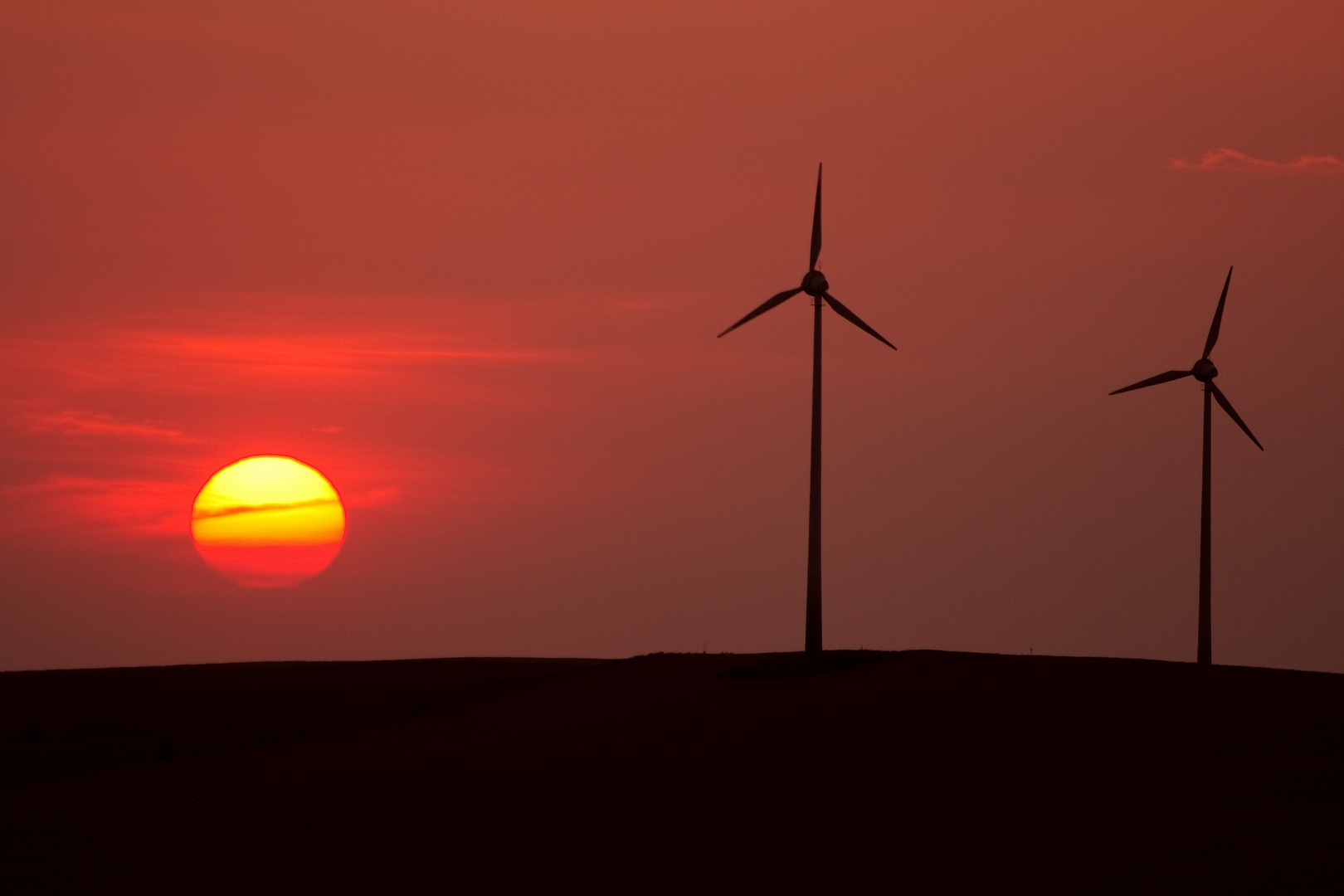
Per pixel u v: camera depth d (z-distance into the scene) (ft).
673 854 395.14
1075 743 481.05
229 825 490.49
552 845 418.72
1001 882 339.57
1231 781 415.44
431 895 374.02
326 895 383.24
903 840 385.50
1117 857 351.25
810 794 453.58
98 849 463.42
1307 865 335.06
